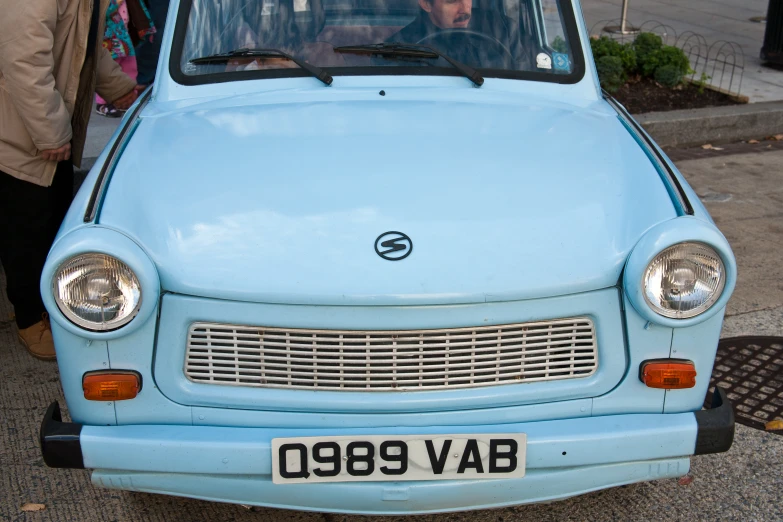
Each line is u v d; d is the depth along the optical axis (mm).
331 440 2156
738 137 7234
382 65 3123
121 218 2240
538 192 2381
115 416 2238
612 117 2975
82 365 2201
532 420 2254
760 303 4355
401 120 2762
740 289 4516
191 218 2270
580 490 2283
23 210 3572
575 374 2252
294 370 2193
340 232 2223
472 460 2186
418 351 2170
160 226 2242
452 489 2209
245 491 2234
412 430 2191
